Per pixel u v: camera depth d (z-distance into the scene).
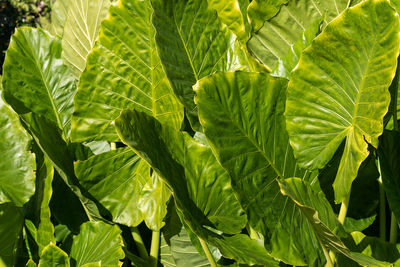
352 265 3.27
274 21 3.54
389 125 3.51
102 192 3.44
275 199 3.12
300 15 3.53
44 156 3.45
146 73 3.36
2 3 14.70
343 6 3.47
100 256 3.27
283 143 3.21
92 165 3.40
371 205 3.45
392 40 2.87
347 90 3.03
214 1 3.53
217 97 3.07
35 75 3.71
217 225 3.26
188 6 3.32
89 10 3.54
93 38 3.59
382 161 3.28
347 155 3.06
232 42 3.44
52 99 3.73
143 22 3.28
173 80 3.23
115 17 3.27
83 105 3.38
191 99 3.30
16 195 3.31
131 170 3.46
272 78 3.15
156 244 3.55
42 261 3.27
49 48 3.73
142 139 3.09
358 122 3.03
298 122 3.13
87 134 3.42
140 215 3.44
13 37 3.67
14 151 3.33
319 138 3.13
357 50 2.96
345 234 3.15
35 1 14.84
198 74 3.38
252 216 3.04
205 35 3.38
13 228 3.42
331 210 3.20
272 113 3.18
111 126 3.43
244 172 3.08
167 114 3.46
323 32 2.98
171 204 3.50
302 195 3.05
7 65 3.64
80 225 3.53
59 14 4.24
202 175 3.27
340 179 3.07
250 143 3.12
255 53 3.60
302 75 3.07
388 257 3.33
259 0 3.53
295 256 3.06
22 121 3.44
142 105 3.42
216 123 3.06
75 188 3.28
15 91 3.64
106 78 3.36
